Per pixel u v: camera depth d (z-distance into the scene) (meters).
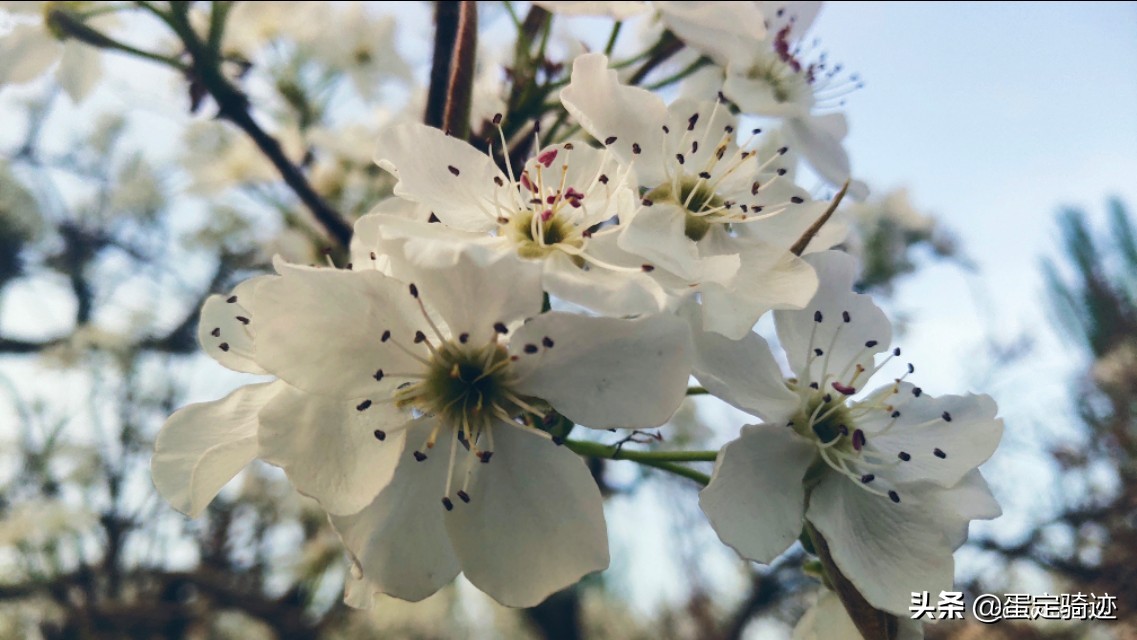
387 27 0.17
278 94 0.16
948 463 0.08
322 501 0.06
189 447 0.07
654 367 0.06
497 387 0.07
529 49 0.10
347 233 0.13
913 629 0.07
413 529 0.07
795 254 0.07
